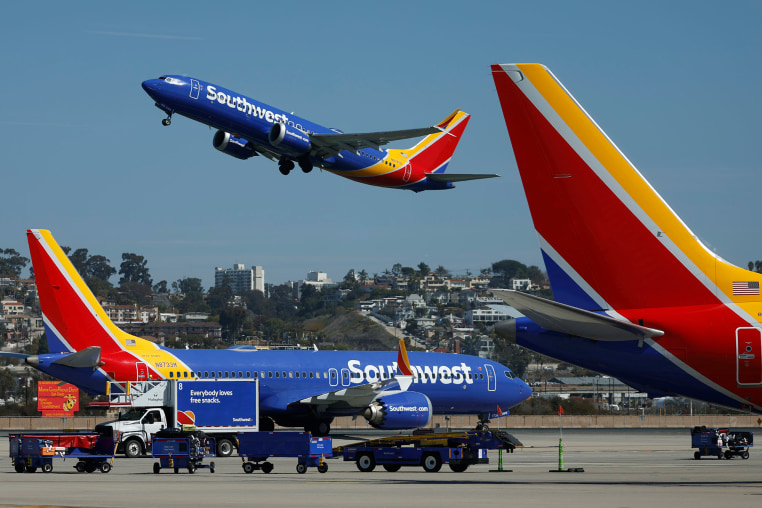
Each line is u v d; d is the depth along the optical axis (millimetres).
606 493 59750
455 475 82688
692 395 53625
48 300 127812
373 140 129875
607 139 52938
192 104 121062
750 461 106062
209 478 79562
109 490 66062
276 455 87562
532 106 53375
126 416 107000
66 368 127938
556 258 53969
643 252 53125
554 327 53062
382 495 59781
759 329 52062
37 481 75875
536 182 53656
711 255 53000
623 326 51875
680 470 88812
